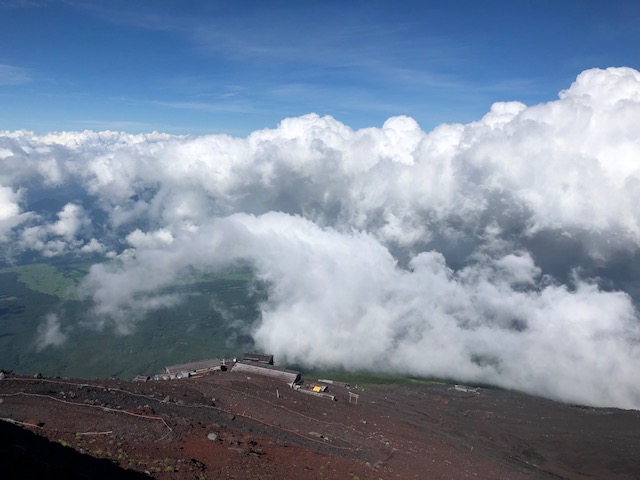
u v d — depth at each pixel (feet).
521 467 221.87
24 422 109.70
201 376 271.90
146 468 95.04
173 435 119.85
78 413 122.52
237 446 121.19
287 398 222.07
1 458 70.54
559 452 263.08
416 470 153.38
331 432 176.76
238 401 191.62
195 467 100.78
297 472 113.70
